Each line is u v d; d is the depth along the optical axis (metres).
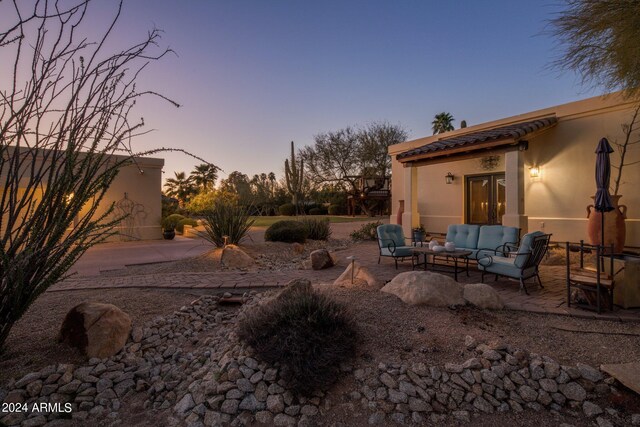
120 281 5.93
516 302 4.45
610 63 4.77
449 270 6.68
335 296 3.85
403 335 3.12
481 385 2.55
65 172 2.78
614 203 7.02
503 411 2.38
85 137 2.83
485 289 4.02
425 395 2.46
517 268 5.10
